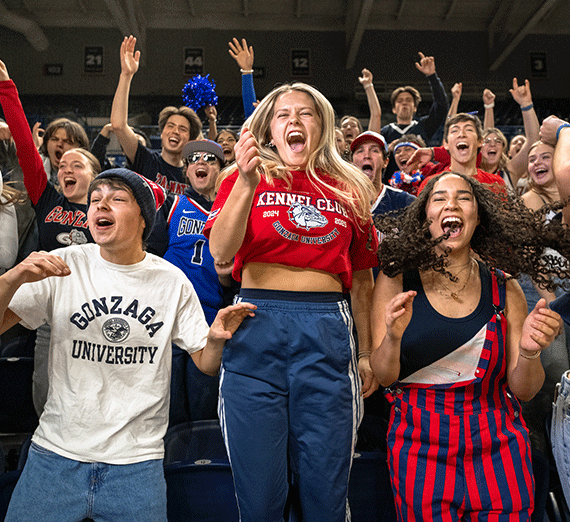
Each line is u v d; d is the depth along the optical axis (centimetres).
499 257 166
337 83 1430
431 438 151
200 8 1394
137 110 1371
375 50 1430
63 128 312
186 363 213
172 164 317
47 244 240
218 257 142
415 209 172
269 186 147
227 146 371
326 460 136
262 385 138
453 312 158
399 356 153
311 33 1428
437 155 310
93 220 157
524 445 151
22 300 152
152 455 150
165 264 167
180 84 1392
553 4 1266
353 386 144
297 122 152
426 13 1418
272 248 143
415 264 162
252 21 1415
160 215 249
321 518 137
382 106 1401
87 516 142
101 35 1367
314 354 139
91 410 147
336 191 150
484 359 154
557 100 1419
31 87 1360
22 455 174
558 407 158
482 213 170
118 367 153
